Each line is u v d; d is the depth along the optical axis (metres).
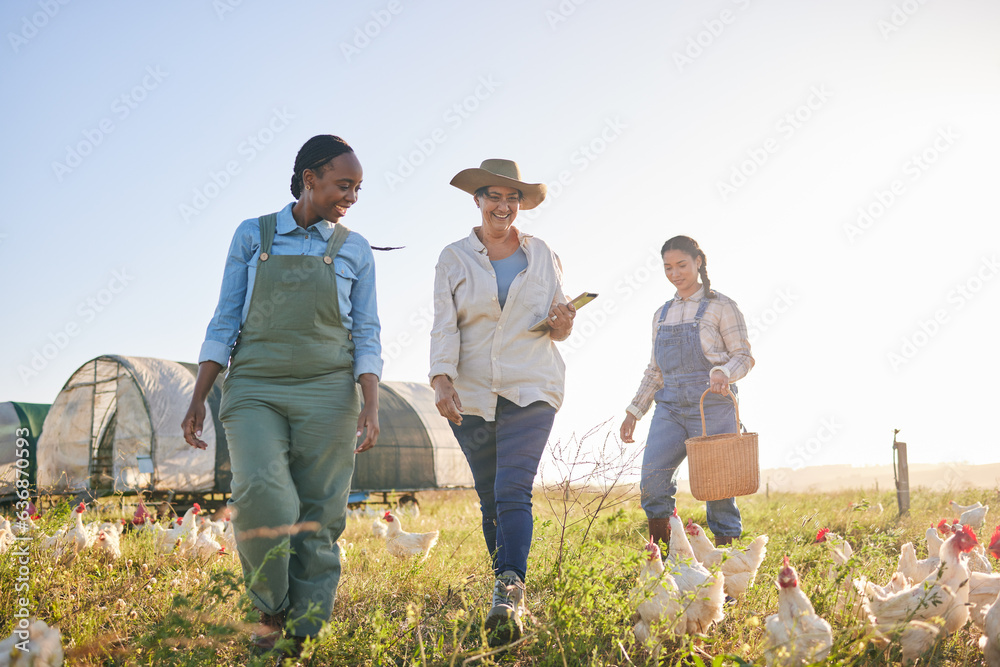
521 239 4.44
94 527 6.04
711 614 3.33
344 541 7.78
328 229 3.49
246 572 3.01
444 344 4.15
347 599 4.33
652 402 5.53
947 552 3.30
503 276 4.29
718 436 4.57
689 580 3.38
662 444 5.00
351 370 3.42
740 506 10.21
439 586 4.67
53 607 3.68
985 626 3.04
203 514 14.68
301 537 3.20
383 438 20.25
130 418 16.39
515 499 3.84
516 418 4.06
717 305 5.01
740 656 2.80
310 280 3.28
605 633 3.16
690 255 5.11
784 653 2.61
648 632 3.30
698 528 4.33
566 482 3.78
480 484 4.31
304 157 3.38
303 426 3.22
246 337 3.26
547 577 4.25
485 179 4.29
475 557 5.83
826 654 2.76
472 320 4.23
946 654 3.20
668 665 3.08
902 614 3.13
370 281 3.58
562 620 3.07
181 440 16.44
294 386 3.23
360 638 3.14
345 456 3.32
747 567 4.05
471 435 4.24
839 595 3.64
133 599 3.98
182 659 2.61
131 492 15.38
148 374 16.66
